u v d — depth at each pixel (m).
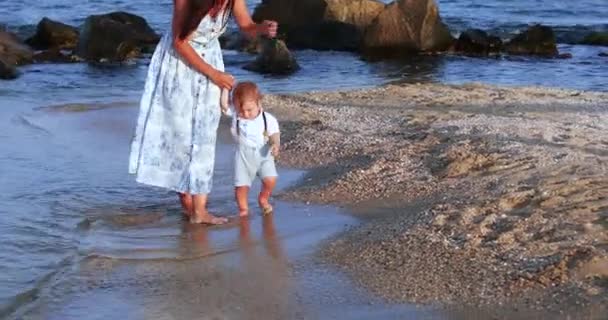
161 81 7.91
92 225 8.02
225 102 7.95
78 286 6.81
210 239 7.62
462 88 14.02
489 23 25.83
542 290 6.27
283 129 11.08
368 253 7.05
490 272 6.57
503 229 7.15
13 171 9.54
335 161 9.63
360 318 6.16
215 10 7.75
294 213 8.11
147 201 8.64
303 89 15.57
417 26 21.14
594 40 22.75
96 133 11.34
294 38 22.23
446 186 8.36
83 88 15.77
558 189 7.85
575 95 13.36
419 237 7.16
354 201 8.29
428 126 10.70
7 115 12.52
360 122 11.30
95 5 28.19
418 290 6.45
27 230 7.89
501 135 9.84
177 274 6.96
